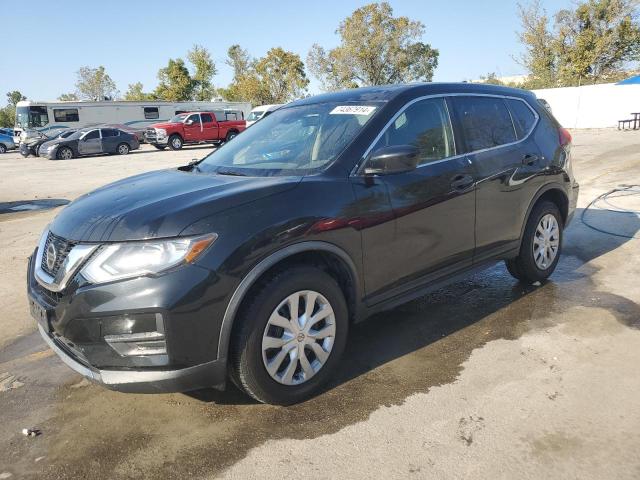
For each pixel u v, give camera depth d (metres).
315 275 2.93
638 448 2.48
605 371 3.18
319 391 3.12
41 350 3.96
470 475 2.36
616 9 38.56
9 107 86.62
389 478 2.37
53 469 2.55
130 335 2.52
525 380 3.13
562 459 2.43
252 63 66.94
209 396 3.14
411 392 3.07
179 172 3.74
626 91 27.67
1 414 3.07
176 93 58.50
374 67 51.56
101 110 34.59
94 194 3.30
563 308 4.17
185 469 2.51
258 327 2.73
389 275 3.34
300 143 3.54
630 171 10.98
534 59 42.69
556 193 4.73
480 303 4.38
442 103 3.84
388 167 3.05
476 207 3.85
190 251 2.53
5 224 9.06
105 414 3.01
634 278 4.76
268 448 2.63
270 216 2.76
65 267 2.65
